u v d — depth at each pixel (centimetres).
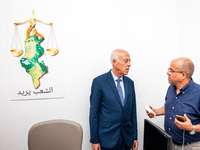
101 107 139
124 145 138
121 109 133
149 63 173
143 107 175
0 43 155
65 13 161
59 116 164
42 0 158
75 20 162
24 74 158
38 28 158
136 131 146
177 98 124
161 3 173
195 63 150
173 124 125
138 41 171
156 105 176
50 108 163
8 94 157
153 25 172
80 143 127
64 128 131
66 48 162
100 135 134
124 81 142
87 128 168
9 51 155
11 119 159
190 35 155
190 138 119
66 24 161
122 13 168
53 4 158
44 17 158
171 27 175
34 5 157
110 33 167
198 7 144
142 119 175
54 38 160
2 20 154
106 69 167
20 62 157
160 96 176
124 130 136
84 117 167
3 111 158
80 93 165
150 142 112
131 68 171
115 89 134
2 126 158
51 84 161
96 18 164
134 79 172
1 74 156
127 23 169
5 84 157
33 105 161
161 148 96
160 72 175
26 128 161
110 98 132
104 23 166
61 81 162
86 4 163
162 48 174
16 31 156
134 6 169
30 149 125
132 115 147
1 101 157
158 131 100
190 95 118
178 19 173
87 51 164
